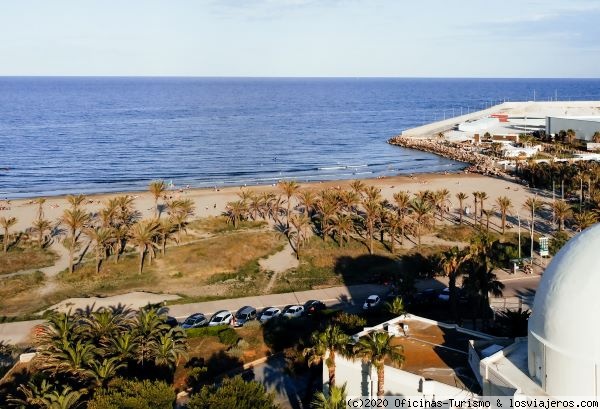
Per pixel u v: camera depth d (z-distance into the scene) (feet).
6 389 134.00
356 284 209.46
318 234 261.03
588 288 84.94
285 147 620.90
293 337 160.35
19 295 196.13
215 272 217.77
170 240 252.62
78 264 223.30
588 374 83.92
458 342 125.80
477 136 577.02
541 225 277.44
